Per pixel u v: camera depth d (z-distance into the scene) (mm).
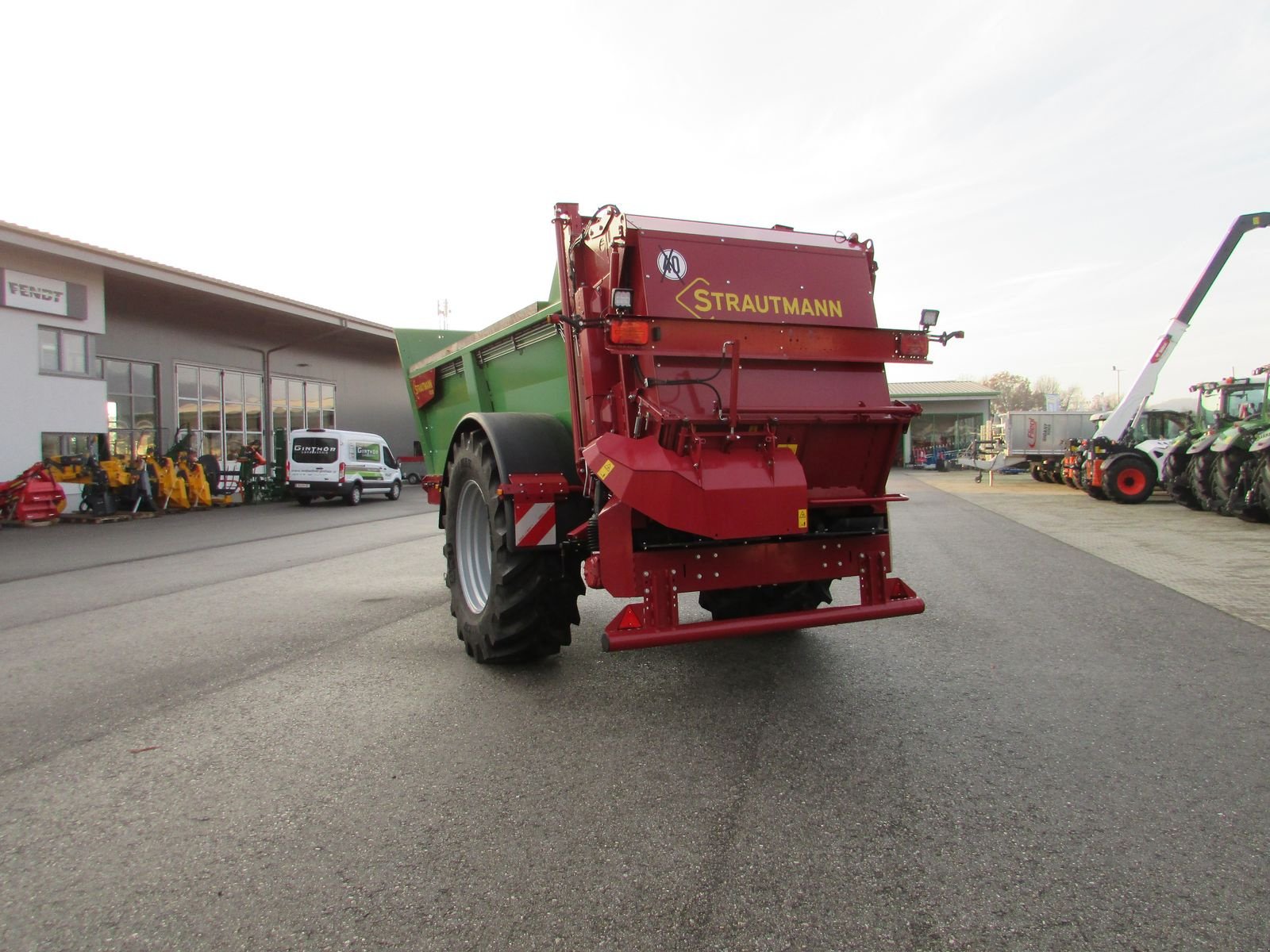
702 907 2373
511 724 3980
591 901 2410
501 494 4516
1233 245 17750
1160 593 7195
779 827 2867
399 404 36625
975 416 42438
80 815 3029
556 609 4754
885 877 2525
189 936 2254
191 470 20484
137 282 20562
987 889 2447
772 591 5352
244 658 5324
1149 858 2615
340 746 3711
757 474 3916
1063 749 3568
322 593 7949
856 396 4535
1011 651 5266
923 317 4691
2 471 17062
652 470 3742
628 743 3711
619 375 4188
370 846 2766
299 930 2279
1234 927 2236
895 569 8805
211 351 25359
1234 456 13297
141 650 5590
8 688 4684
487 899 2428
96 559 10883
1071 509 16406
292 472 22031
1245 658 5039
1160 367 18344
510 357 6020
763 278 4559
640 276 4250
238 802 3121
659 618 3898
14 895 2479
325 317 26109
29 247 17062
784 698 4355
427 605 7211
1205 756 3463
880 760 3473
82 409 18781
